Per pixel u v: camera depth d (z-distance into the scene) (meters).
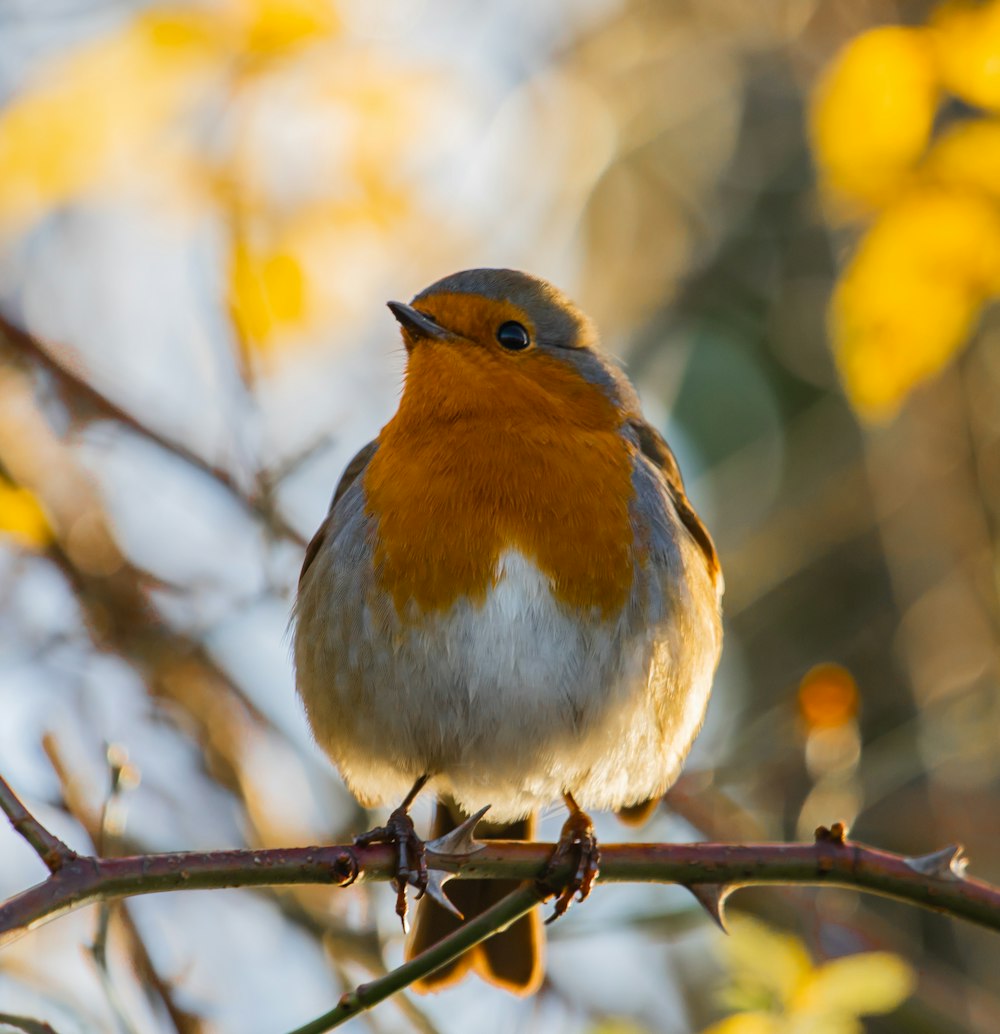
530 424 8.31
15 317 10.42
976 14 7.34
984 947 12.48
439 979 9.10
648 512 8.44
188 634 10.59
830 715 9.44
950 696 12.41
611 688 8.20
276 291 9.10
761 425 14.73
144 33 8.66
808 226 14.63
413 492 8.20
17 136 8.50
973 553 12.83
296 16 8.85
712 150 14.95
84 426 10.32
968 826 12.09
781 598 13.79
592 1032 9.04
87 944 7.92
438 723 8.23
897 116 7.43
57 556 10.30
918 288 7.54
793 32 13.87
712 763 11.56
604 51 14.19
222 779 10.48
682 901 10.12
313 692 8.66
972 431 12.88
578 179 13.59
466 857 7.31
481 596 8.08
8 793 6.27
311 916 10.02
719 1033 7.47
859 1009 7.50
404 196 9.23
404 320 8.55
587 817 8.22
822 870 7.03
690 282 14.95
